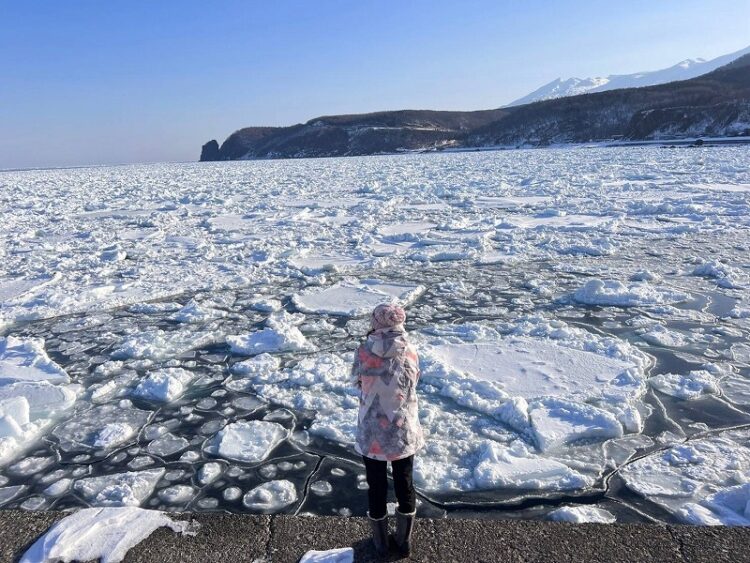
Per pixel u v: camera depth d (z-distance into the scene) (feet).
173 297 23.61
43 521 8.51
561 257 28.91
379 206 53.93
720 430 11.90
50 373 15.64
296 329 18.28
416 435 7.62
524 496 9.82
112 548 7.79
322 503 9.85
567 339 16.94
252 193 75.05
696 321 18.56
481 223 40.96
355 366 7.71
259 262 29.91
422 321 19.58
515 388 13.88
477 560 7.50
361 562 7.47
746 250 28.66
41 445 12.02
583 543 7.79
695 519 8.86
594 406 12.80
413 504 7.59
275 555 7.70
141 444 11.98
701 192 53.21
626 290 21.12
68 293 24.16
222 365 16.19
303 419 12.84
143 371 15.83
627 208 45.24
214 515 8.54
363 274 26.86
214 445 11.85
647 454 11.07
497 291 23.00
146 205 63.62
